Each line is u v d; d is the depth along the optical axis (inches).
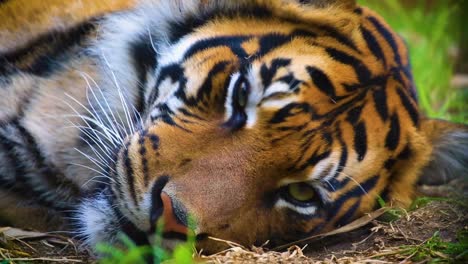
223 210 315.6
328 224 354.6
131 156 332.2
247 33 359.9
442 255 334.3
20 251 353.4
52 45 388.8
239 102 338.6
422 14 802.2
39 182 384.5
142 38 382.3
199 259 315.0
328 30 365.1
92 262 344.5
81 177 380.5
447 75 688.4
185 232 307.0
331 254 351.3
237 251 321.1
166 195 309.6
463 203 393.7
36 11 394.6
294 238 350.6
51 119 380.2
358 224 359.9
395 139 370.0
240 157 324.8
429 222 373.4
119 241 328.8
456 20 780.6
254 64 345.1
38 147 378.9
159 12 383.2
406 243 356.8
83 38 390.3
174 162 322.0
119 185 331.3
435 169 403.2
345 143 345.4
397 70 380.8
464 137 391.2
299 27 362.0
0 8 397.7
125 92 378.9
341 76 353.7
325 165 338.6
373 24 388.2
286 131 332.5
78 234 365.7
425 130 394.3
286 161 329.1
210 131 334.6
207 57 357.1
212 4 373.1
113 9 394.3
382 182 368.5
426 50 701.3
